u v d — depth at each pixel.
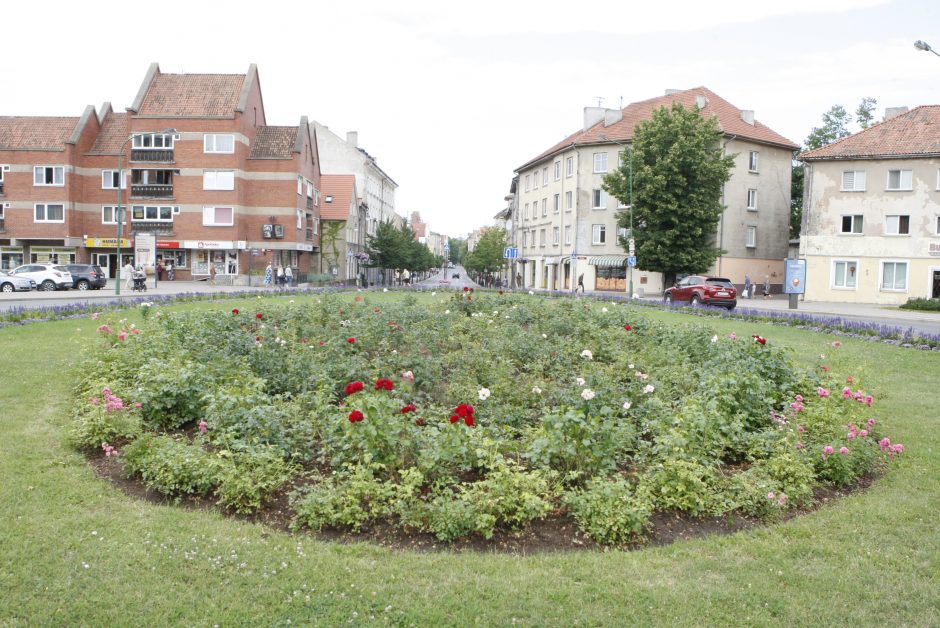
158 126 52.81
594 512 5.56
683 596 4.64
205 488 6.10
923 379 12.70
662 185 44.28
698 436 6.73
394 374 8.84
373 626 4.22
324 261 67.38
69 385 10.00
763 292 54.91
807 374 9.44
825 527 5.84
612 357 11.26
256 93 56.59
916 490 6.80
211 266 54.50
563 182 60.66
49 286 40.06
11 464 6.68
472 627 4.26
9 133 53.47
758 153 54.53
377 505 5.62
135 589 4.54
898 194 43.38
